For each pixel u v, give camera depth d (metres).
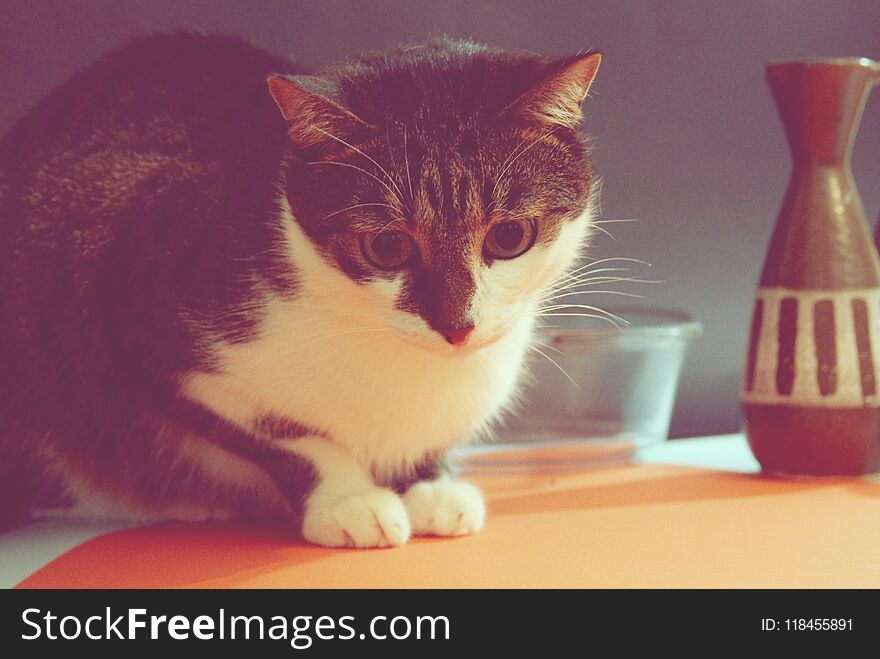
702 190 1.72
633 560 0.96
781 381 1.28
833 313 1.27
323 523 1.02
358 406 1.07
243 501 1.18
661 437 1.50
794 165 1.31
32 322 1.10
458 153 0.98
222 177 1.09
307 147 0.99
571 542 1.03
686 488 1.27
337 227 0.99
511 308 1.03
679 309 1.72
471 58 1.08
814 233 1.28
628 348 1.44
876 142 1.88
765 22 1.76
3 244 1.11
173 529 1.12
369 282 1.00
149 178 1.11
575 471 1.42
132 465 1.16
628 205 1.65
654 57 1.66
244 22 1.41
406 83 1.03
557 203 1.03
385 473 1.14
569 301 1.60
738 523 1.09
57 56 1.33
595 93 1.59
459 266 0.98
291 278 1.03
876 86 1.86
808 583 0.89
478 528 1.07
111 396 1.11
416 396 1.08
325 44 1.46
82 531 1.12
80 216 1.10
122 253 1.07
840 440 1.27
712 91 1.72
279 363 1.04
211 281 1.04
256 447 1.09
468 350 1.00
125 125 1.18
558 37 1.60
